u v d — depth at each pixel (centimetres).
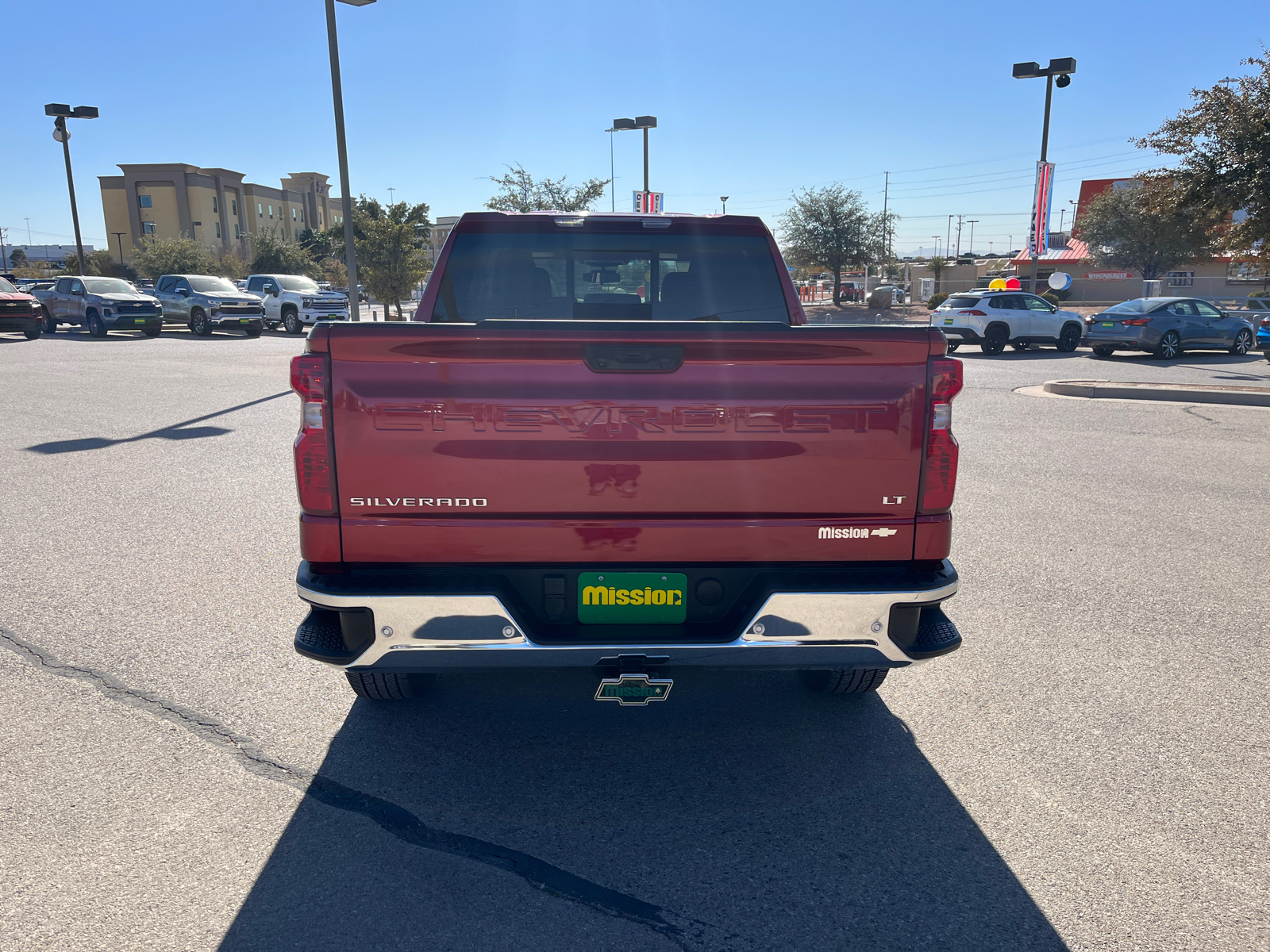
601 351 287
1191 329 2205
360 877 280
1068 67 2614
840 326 296
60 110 3381
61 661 439
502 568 302
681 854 295
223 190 10038
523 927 259
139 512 713
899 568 314
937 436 301
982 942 254
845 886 278
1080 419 1220
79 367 1856
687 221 446
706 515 299
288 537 647
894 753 362
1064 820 315
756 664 302
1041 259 5828
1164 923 263
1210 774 345
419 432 289
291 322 3216
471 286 446
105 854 290
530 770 348
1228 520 707
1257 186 1396
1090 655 455
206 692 409
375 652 295
